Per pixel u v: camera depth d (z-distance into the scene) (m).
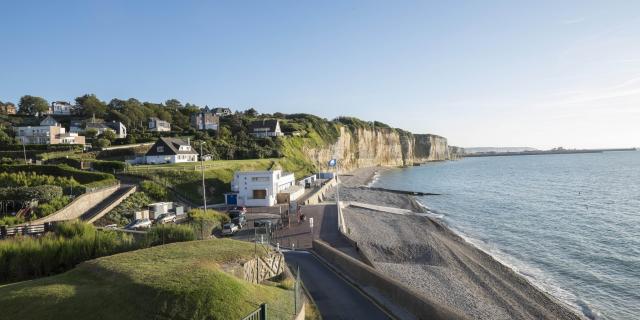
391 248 39.97
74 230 23.98
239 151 96.69
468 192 95.69
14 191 40.25
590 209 65.06
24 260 18.95
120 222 41.91
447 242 43.88
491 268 35.19
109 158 77.31
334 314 16.36
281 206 53.88
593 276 33.06
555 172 155.75
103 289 12.97
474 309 26.00
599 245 42.38
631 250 40.09
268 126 129.50
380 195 85.44
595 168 174.25
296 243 35.19
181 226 24.66
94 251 20.92
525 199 79.31
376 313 16.48
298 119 166.38
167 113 143.62
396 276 30.97
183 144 81.00
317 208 54.12
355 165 186.25
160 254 17.27
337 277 22.56
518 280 32.16
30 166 53.84
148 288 12.77
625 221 54.53
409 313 16.44
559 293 29.56
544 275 33.50
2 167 53.62
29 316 11.53
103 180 51.06
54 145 78.00
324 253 28.92
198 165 68.50
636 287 30.56
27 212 38.69
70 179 50.47
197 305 12.27
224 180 63.50
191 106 196.62
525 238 46.53
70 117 127.19
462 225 55.28
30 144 81.12
